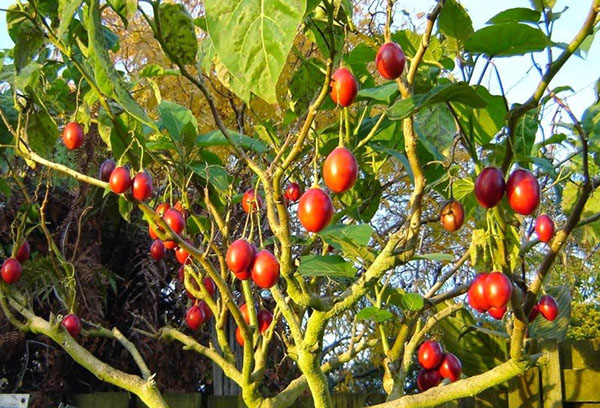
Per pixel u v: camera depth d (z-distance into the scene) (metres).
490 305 1.73
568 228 1.77
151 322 3.96
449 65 2.14
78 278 3.50
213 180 2.24
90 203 3.57
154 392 2.34
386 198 4.68
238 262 1.70
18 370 3.95
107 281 3.76
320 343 1.85
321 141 2.43
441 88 1.45
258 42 0.99
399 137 2.51
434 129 1.90
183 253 2.38
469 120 1.75
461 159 3.69
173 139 2.26
